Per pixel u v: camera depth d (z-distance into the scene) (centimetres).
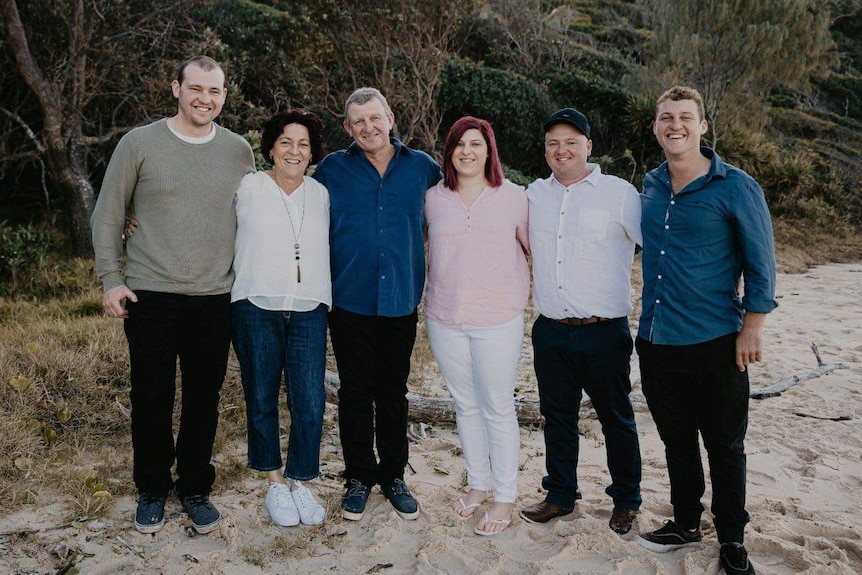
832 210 1703
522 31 1792
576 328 315
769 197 1698
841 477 390
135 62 948
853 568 294
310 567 295
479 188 322
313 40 1105
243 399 460
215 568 287
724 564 287
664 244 288
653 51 1750
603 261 308
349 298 325
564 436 331
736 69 1570
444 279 324
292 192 321
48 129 829
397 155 326
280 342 322
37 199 1039
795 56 1549
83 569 287
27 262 760
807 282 1124
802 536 313
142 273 303
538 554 308
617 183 308
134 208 314
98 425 420
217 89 304
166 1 972
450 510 343
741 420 288
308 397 327
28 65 809
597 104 1641
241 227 315
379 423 343
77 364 464
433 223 326
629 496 326
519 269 328
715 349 281
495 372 324
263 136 318
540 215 320
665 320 287
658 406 300
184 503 329
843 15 2906
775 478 387
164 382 313
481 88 1444
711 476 295
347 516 331
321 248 322
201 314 312
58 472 362
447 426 458
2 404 418
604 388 317
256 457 329
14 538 306
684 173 288
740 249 282
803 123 2297
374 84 1135
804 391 544
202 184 304
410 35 1064
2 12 793
